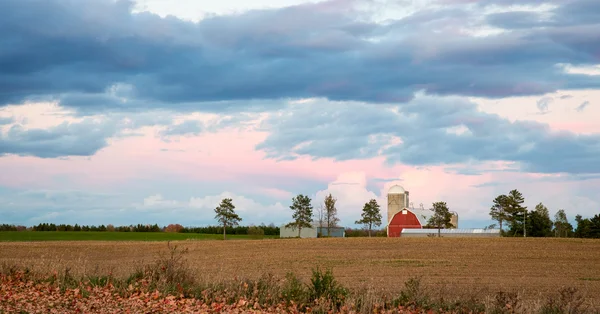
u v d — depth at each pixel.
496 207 109.25
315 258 52.94
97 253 60.84
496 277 38.09
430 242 68.38
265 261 50.50
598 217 111.38
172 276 21.34
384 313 17.17
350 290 21.19
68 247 67.38
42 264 24.88
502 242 67.06
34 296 18.80
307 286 19.73
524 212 107.44
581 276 39.09
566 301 18.16
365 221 114.31
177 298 19.41
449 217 103.94
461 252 57.31
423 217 111.25
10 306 16.80
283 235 120.62
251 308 18.03
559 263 47.88
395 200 115.19
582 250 58.25
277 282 20.66
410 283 19.55
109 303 18.06
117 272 23.39
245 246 67.56
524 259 50.94
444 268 44.09
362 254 56.62
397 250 60.25
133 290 20.25
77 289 19.78
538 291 30.03
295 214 112.38
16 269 23.91
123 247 67.88
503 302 17.48
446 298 19.81
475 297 19.67
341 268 44.28
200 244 71.62
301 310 18.20
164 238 103.25
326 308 17.75
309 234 118.81
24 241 81.56
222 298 19.12
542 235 106.88
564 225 126.38
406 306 17.92
